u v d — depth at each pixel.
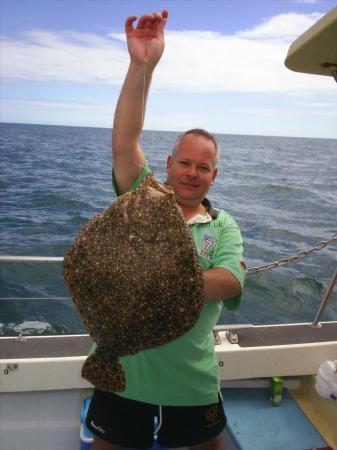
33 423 2.90
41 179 22.22
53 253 10.01
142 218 1.91
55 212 14.67
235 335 3.25
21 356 2.94
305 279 8.69
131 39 2.18
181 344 2.15
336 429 2.92
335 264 9.79
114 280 1.84
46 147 48.53
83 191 19.06
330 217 15.75
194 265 1.89
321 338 3.31
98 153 42.91
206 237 2.23
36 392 3.05
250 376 3.13
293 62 2.01
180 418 2.22
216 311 2.25
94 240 1.89
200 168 2.22
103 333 1.91
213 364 2.29
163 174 21.05
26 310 6.82
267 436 2.85
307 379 3.29
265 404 3.17
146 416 2.22
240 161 41.88
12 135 76.44
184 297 1.88
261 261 9.98
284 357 3.16
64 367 2.92
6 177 22.30
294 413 3.09
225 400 3.20
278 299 7.75
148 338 1.91
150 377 2.16
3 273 8.26
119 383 1.91
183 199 2.25
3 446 2.75
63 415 2.98
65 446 2.79
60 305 7.02
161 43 2.20
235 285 2.10
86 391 3.10
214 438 2.35
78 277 1.89
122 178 2.28
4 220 13.11
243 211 16.03
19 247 10.35
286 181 26.12
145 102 2.25
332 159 54.66
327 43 1.74
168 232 1.89
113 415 2.22
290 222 14.45
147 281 1.83
